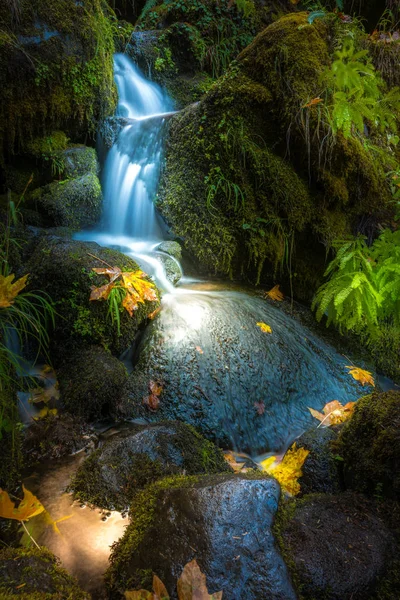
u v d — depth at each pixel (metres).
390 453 2.12
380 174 4.20
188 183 4.30
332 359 3.65
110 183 4.89
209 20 6.23
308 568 1.69
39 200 4.29
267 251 4.10
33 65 4.08
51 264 3.29
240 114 4.14
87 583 1.78
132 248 4.26
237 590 1.51
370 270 3.38
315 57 4.01
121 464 2.30
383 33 5.41
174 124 4.50
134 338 3.36
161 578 1.58
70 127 4.71
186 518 1.69
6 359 2.71
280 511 1.81
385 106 3.87
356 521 1.95
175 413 2.89
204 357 3.13
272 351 3.35
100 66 4.69
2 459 2.36
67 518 2.10
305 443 2.57
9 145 4.16
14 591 1.52
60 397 2.91
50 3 4.26
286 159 4.13
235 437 2.89
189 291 3.92
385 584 1.75
